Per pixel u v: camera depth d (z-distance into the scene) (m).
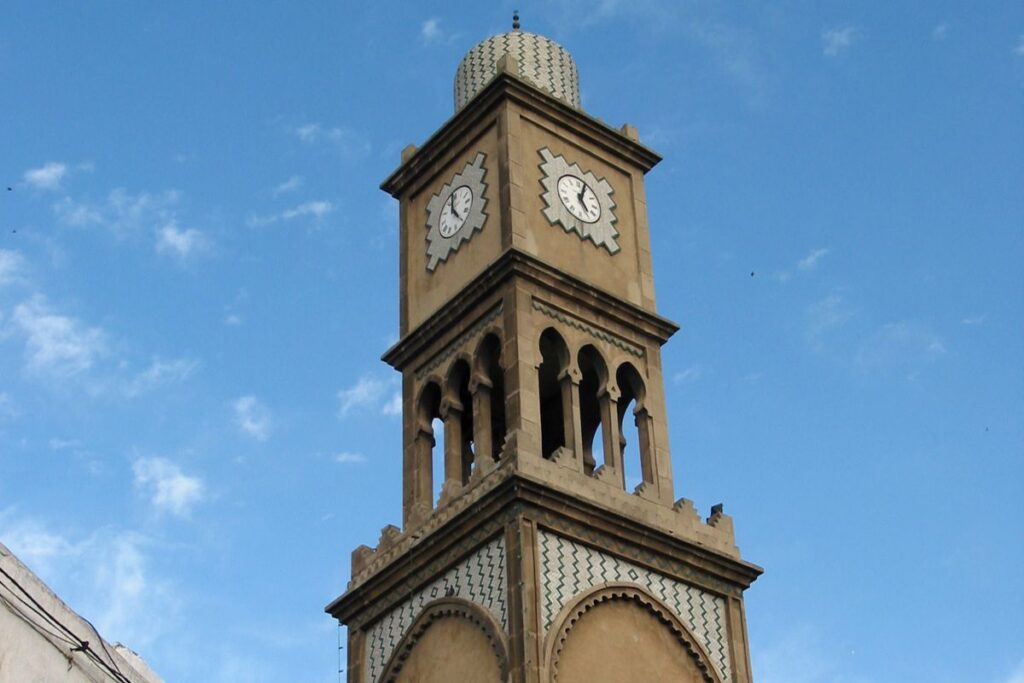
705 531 51.62
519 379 50.44
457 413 53.12
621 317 54.31
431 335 54.59
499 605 46.94
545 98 56.19
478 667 46.97
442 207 57.00
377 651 51.00
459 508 49.72
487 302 53.03
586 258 54.91
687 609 50.03
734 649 50.25
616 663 47.50
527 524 47.47
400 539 51.66
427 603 49.66
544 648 45.81
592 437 55.69
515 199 53.78
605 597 48.09
